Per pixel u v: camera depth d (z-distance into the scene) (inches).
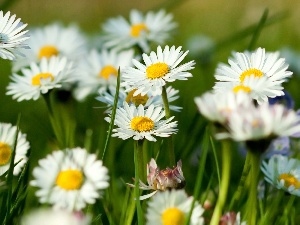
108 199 20.0
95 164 17.2
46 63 22.0
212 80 31.2
